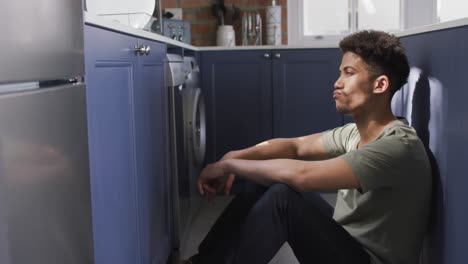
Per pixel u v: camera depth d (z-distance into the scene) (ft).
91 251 3.78
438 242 4.79
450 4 13.33
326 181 4.72
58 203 3.14
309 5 13.56
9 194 2.50
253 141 11.93
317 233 4.78
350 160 4.70
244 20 12.87
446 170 4.48
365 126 5.17
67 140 3.32
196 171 9.91
